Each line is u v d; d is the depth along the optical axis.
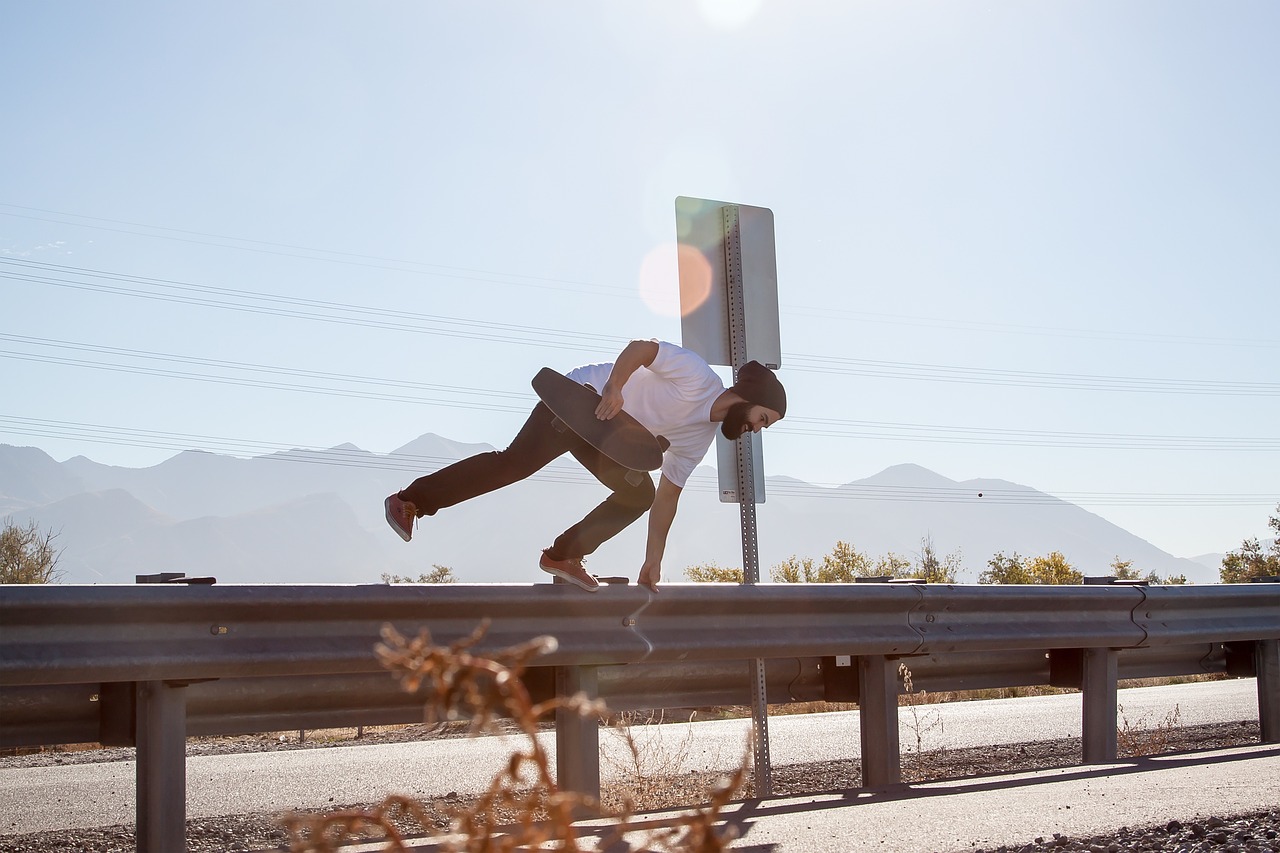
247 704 4.21
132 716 3.81
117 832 4.77
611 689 5.21
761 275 6.25
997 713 10.79
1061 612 6.23
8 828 4.91
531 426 4.64
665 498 4.91
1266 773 4.70
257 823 4.88
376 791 5.98
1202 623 6.84
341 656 3.99
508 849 1.16
